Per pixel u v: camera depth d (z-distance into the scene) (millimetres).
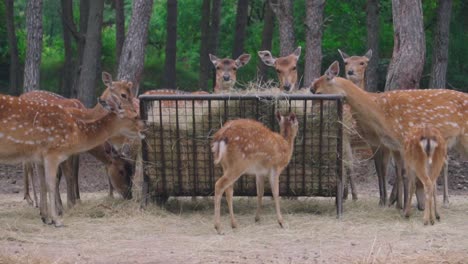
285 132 11078
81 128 11414
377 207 12547
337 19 28906
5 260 8773
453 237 10273
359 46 28969
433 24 27641
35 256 9086
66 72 27734
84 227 11023
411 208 12406
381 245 9766
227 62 15828
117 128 11680
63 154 11242
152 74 32750
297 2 29859
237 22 26906
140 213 11836
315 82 12203
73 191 12742
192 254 9336
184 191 12109
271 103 11688
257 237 10305
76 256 9234
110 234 10555
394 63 16500
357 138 13258
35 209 12836
